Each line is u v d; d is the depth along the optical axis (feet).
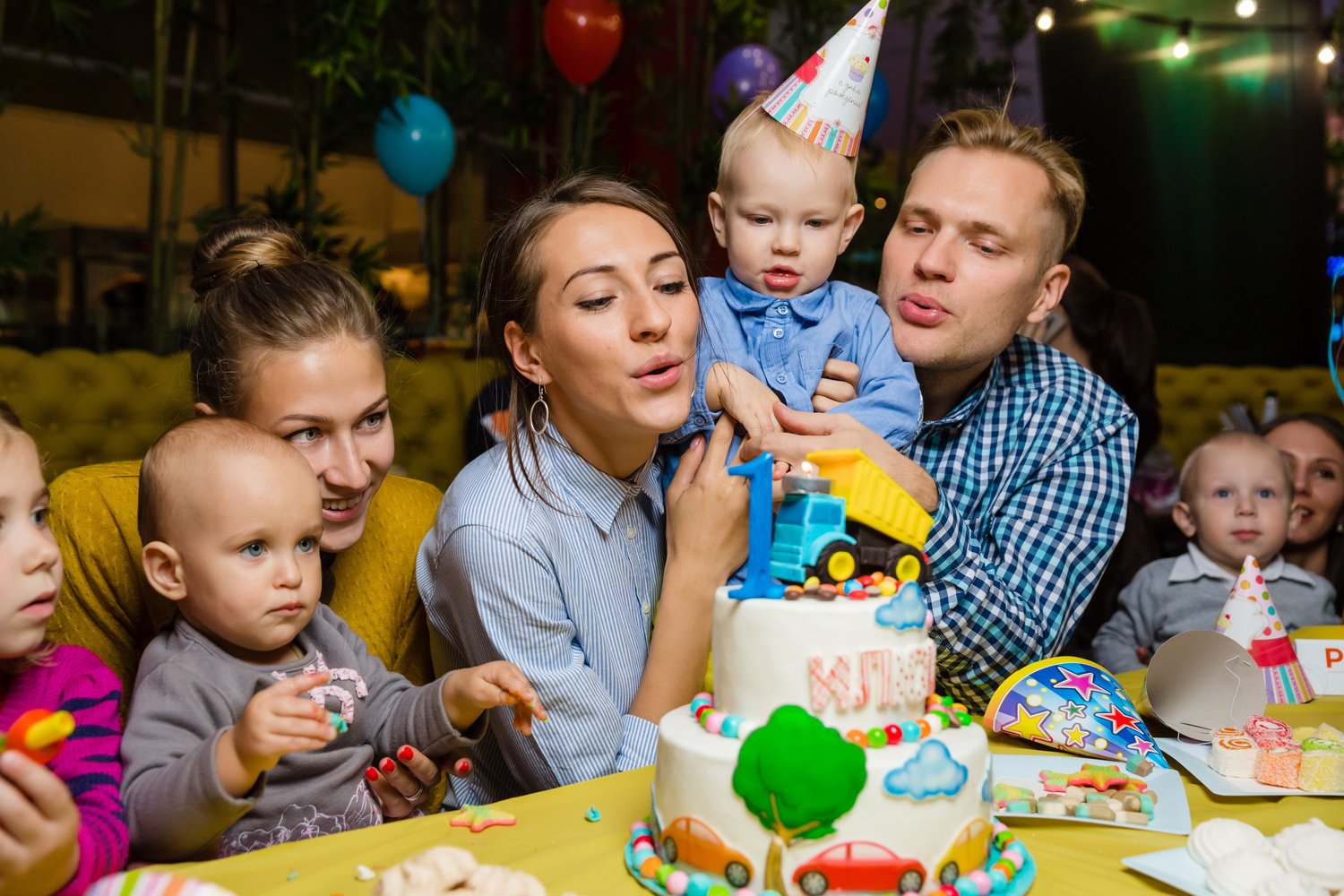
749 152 4.48
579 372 3.37
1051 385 4.81
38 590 2.53
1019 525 4.53
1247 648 4.31
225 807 2.61
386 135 11.69
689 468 3.92
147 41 15.44
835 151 4.37
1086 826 2.85
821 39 16.52
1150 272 18.04
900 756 2.35
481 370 4.53
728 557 3.71
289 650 3.34
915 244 4.38
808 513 2.71
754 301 4.50
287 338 3.47
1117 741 3.40
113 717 2.87
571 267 3.34
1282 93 17.72
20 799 2.09
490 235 3.92
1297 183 17.88
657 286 3.40
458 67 13.64
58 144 15.03
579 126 15.05
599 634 3.76
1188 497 6.70
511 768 3.80
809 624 2.46
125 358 10.66
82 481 3.82
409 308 15.14
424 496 4.48
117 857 2.50
